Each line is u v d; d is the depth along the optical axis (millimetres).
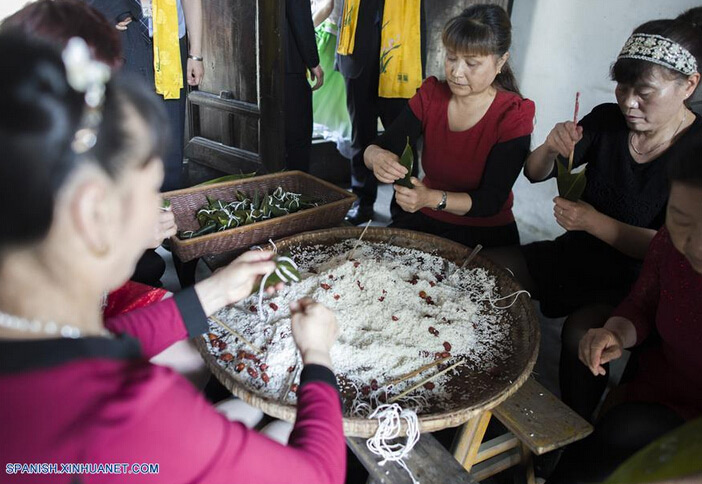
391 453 1143
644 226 1732
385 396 1203
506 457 1525
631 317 1446
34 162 515
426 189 1880
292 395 1165
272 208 2152
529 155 1980
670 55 1405
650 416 1286
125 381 585
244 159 3613
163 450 586
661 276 1342
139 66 2340
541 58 2908
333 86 3934
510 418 1274
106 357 583
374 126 3297
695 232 1062
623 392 1455
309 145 3518
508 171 1943
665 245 1354
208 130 3859
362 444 1202
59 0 1308
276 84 3180
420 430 1090
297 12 3004
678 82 1444
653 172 1648
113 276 630
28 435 533
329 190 2301
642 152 1668
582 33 2688
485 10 1774
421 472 1143
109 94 558
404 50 2986
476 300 1552
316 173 3967
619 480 521
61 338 560
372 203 3389
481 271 1658
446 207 1899
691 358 1279
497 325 1452
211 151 3832
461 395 1217
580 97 2762
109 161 551
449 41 1779
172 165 2619
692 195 1041
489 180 1954
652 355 1440
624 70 1489
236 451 643
